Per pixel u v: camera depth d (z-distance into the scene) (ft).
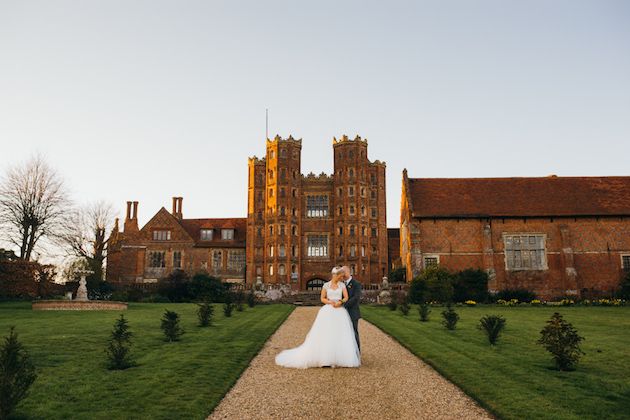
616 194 157.17
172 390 32.32
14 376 26.43
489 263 146.82
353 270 204.33
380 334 62.75
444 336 58.34
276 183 209.67
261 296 150.41
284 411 28.53
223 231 224.33
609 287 147.02
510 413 28.07
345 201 208.85
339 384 34.60
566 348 39.63
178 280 148.87
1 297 125.18
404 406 29.63
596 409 28.78
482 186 163.73
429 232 150.61
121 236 217.77
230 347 48.91
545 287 147.95
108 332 58.70
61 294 146.72
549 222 151.12
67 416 27.09
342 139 214.07
